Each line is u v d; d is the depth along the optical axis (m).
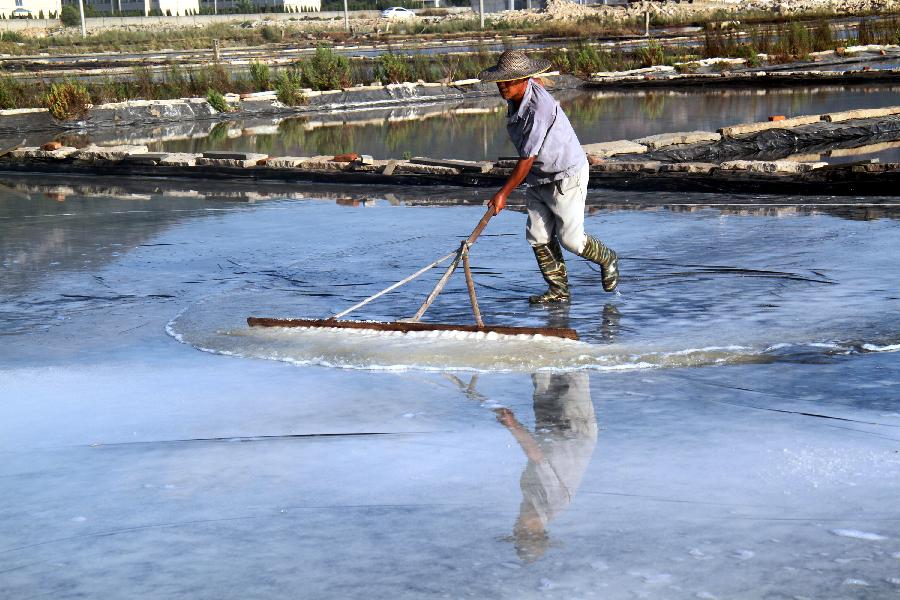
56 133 23.31
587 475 3.27
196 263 8.12
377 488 3.20
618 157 14.65
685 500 2.99
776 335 5.20
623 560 2.55
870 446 3.50
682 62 35.38
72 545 2.78
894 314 5.53
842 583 2.38
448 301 6.47
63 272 7.91
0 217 11.07
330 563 2.59
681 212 9.59
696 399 4.21
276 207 11.26
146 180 14.42
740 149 15.31
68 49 64.81
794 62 35.00
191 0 113.75
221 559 2.64
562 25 68.56
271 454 3.61
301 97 27.59
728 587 2.38
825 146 15.86
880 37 40.12
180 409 4.31
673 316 5.77
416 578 2.48
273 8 116.25
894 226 8.21
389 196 11.80
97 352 5.53
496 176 12.10
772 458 3.39
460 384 4.60
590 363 4.84
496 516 2.90
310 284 7.18
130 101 25.53
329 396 4.45
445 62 35.44
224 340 5.58
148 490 3.25
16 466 3.57
